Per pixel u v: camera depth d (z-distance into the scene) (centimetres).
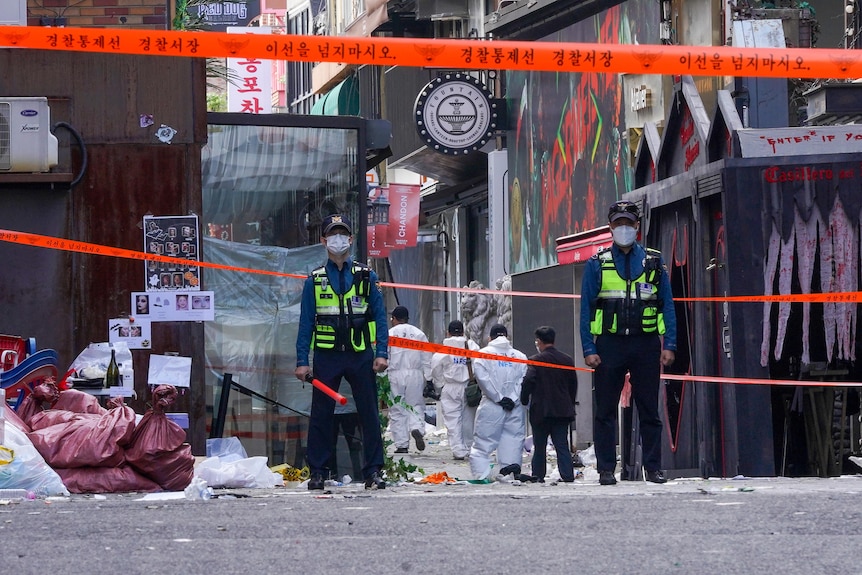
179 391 3503
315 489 3092
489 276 8256
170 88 3534
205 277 3928
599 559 1641
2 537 1939
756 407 3438
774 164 3462
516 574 1543
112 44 2661
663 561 1616
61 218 3503
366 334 3100
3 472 2852
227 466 3297
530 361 4209
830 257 3466
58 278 3488
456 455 5622
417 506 2386
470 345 5647
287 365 4025
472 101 7581
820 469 3753
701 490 2639
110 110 3519
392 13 9394
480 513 2209
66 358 3484
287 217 4066
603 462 3172
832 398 3747
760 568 1555
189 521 2144
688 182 3716
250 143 4044
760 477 3416
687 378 3509
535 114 7256
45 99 3456
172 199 3531
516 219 7656
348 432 3894
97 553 1755
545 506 2317
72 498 2839
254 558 1697
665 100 5706
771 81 4212
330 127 4081
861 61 2677
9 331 3472
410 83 9144
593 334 3150
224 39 2644
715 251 3653
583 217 6556
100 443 3020
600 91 6334
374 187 5794
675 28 5731
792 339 3666
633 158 5966
